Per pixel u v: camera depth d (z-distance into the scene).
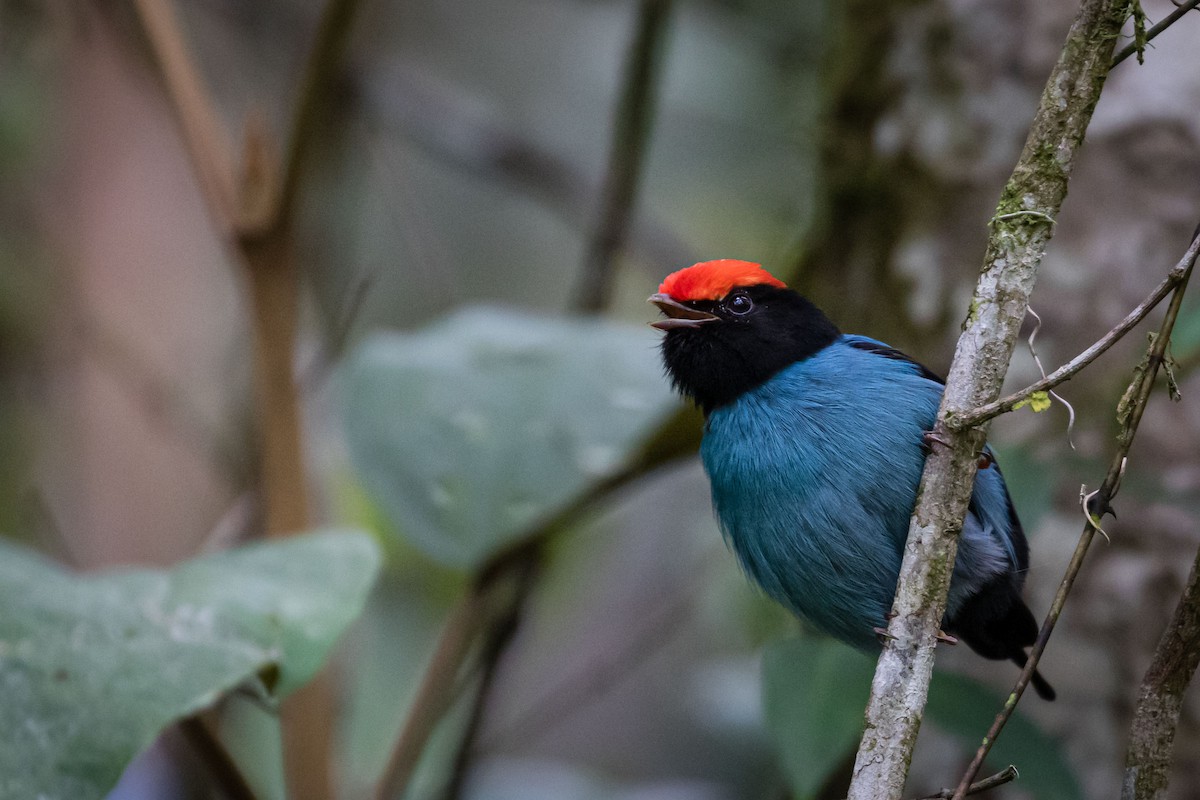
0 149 14.04
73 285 14.07
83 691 6.15
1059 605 5.35
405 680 11.98
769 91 14.45
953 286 8.95
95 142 14.52
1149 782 5.29
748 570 7.89
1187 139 8.44
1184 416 8.16
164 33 8.63
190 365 14.30
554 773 11.52
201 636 6.52
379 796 8.06
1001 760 6.89
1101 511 5.35
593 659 12.36
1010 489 7.36
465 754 9.60
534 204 16.58
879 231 9.34
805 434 7.33
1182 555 8.12
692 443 8.25
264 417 8.35
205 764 7.32
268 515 8.32
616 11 16.53
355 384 8.60
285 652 6.51
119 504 13.75
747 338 7.67
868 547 7.14
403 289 14.84
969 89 8.98
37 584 6.81
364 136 13.70
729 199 14.53
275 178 8.42
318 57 7.99
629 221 11.43
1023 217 5.40
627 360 8.70
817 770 6.60
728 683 11.71
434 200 16.22
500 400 8.48
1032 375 8.59
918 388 7.23
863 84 9.45
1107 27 5.30
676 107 14.60
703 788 11.16
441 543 8.02
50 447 13.70
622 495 9.33
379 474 8.20
